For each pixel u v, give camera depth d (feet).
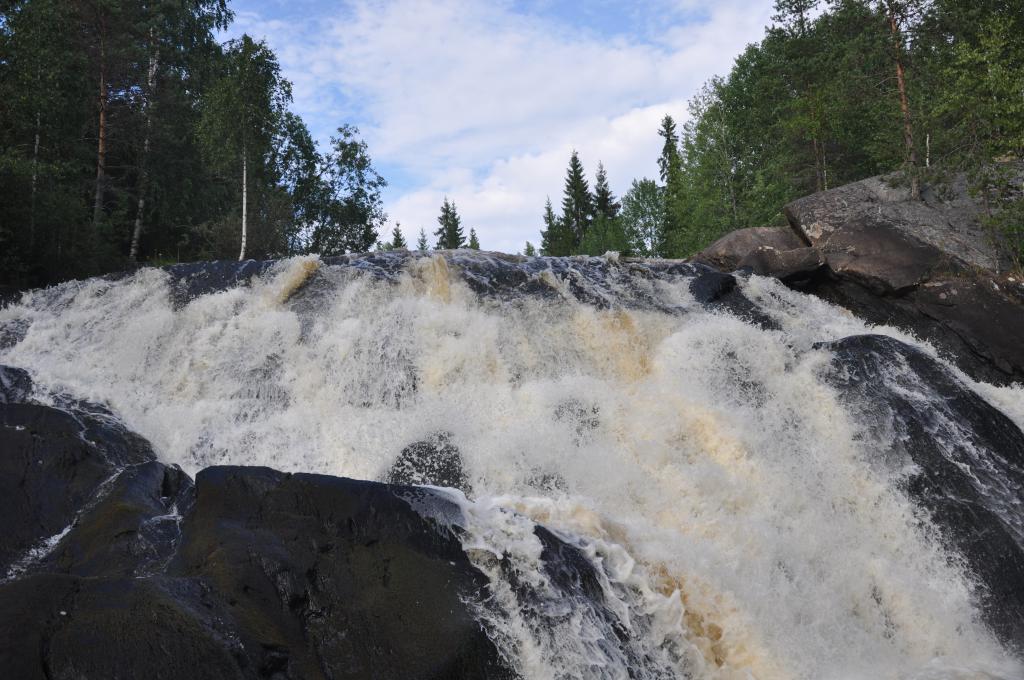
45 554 19.58
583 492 24.20
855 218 48.78
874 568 23.84
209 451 26.99
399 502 17.47
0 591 14.01
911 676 20.18
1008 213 44.47
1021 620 22.75
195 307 34.37
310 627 15.71
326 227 112.98
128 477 20.99
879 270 43.80
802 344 33.04
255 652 14.20
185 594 14.48
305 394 30.30
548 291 36.04
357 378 30.50
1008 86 48.83
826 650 20.44
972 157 49.08
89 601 13.94
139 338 32.96
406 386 30.14
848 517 25.88
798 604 21.12
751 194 97.76
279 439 27.76
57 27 68.44
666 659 17.78
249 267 36.86
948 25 59.82
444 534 17.29
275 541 16.80
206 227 86.33
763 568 21.84
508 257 39.99
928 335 42.68
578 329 33.96
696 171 109.91
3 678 12.60
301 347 32.12
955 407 28.45
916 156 53.26
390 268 36.76
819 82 94.99
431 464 25.11
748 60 122.31
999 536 24.50
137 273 37.58
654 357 32.68
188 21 107.86
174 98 95.40
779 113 105.70
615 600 17.80
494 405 28.99
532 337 33.19
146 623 13.61
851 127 89.81
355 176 115.24
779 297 42.24
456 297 35.22
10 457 22.25
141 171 85.61
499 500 21.11
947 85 54.08
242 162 87.10
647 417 28.12
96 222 65.21
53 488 21.91
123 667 13.05
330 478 17.80
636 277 39.78
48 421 23.77
